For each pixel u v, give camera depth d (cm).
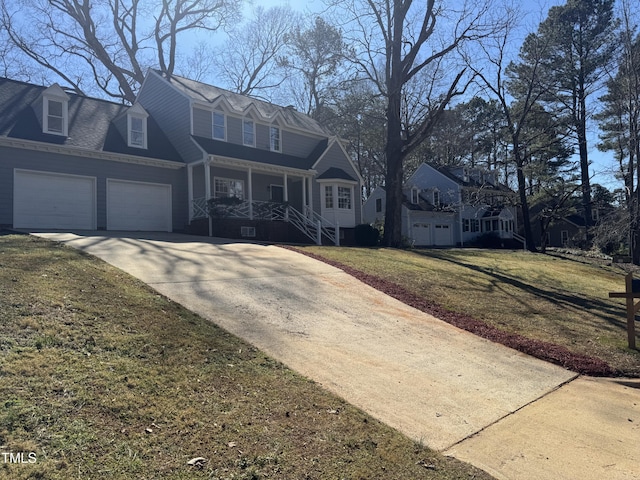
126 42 3192
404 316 870
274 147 2478
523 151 3709
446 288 1135
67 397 403
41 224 1639
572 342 834
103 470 322
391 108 2202
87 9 2934
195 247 1308
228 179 2239
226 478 336
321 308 839
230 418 423
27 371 430
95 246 1116
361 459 389
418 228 3788
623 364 742
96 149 1778
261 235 2044
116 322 596
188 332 613
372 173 4788
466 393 572
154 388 452
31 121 1728
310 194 2400
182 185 2077
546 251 2881
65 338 518
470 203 3044
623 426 512
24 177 1611
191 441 377
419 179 4162
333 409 477
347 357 634
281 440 400
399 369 620
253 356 582
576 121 3462
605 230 2523
